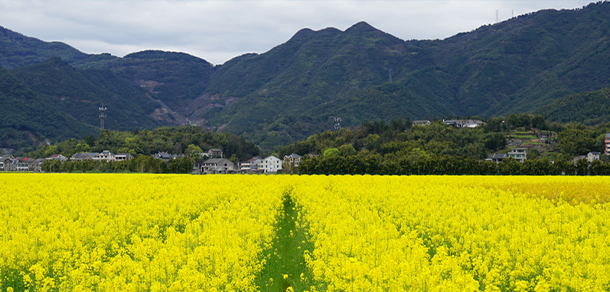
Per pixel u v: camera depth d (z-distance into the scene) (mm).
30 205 30078
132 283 14211
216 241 18672
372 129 163375
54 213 26578
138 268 15141
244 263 17156
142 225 23031
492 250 17719
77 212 27391
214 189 38812
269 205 29375
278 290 16312
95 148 155125
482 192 38938
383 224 23453
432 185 44250
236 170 149875
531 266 16516
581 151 126562
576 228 20844
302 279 16672
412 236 20531
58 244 18828
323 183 47469
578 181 50875
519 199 34062
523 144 136125
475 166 83000
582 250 16781
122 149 152375
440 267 15016
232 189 39312
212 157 160625
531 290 15414
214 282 15125
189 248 17984
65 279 15383
